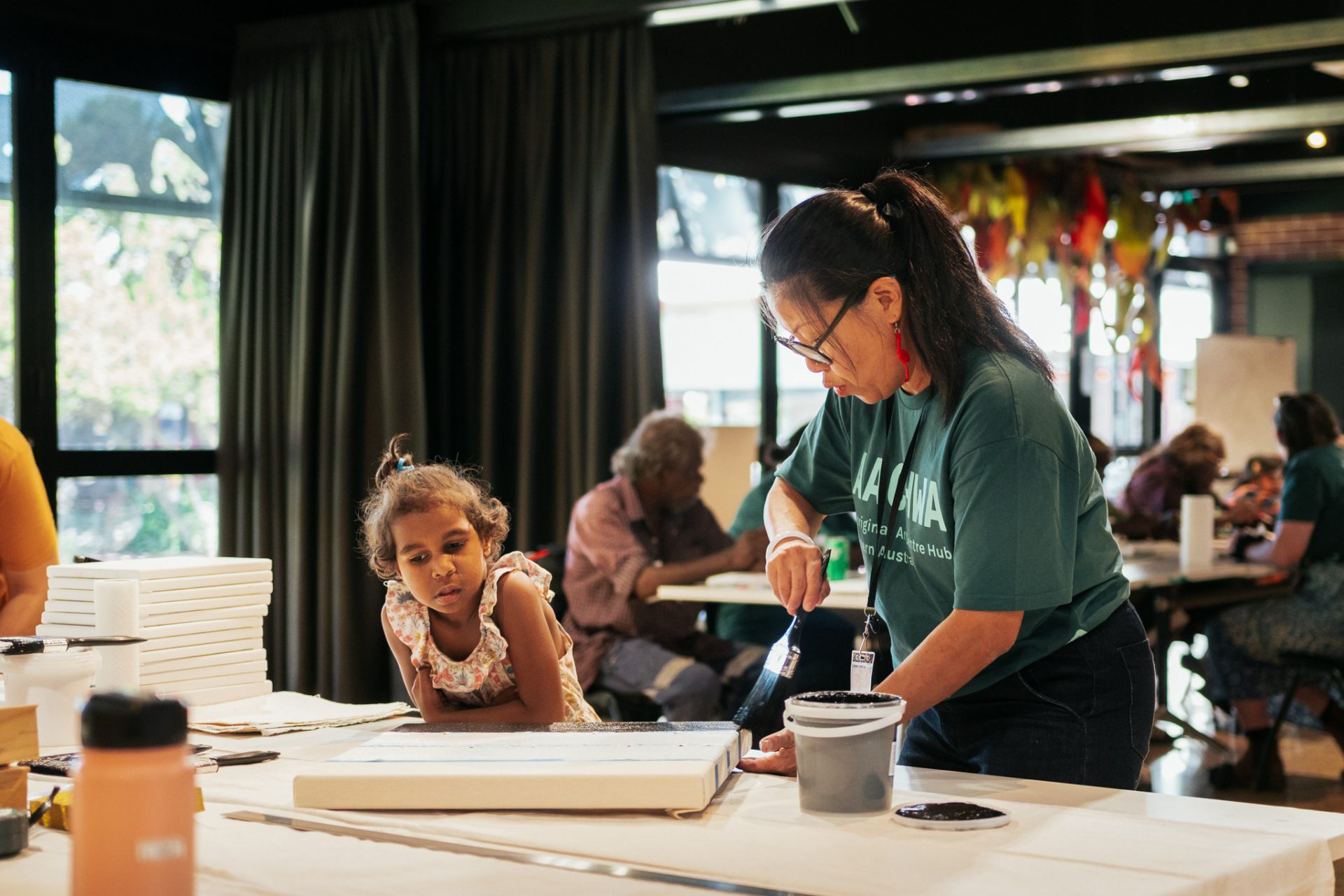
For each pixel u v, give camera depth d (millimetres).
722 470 4840
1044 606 1464
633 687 3729
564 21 4406
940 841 1152
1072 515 1516
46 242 4320
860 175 6414
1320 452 4590
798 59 4988
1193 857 1099
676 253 5613
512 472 4684
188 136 4688
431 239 4711
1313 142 6094
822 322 1562
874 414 1735
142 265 4590
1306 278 9031
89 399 4465
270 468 4582
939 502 1560
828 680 4094
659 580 3807
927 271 1538
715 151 5684
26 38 4262
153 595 1840
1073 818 1234
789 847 1134
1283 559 4535
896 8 4777
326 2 4820
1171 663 6703
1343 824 1216
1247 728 4508
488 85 4641
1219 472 5605
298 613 4473
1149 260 7758
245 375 4605
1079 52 4465
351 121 4480
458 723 1624
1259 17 4160
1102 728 1594
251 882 1039
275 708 1878
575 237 4523
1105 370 7750
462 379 4707
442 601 1783
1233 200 8234
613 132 4422
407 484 1812
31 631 2270
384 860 1104
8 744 1203
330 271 4469
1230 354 8016
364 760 1357
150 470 4578
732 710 3955
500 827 1200
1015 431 1466
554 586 3891
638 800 1234
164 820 744
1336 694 5105
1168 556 4855
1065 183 6852
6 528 2309
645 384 4410
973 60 4629
